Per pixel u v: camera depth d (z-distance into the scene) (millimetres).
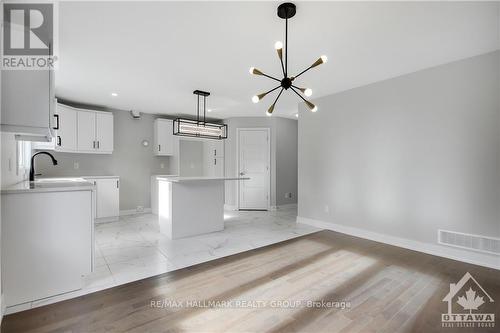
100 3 1986
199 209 4184
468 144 2984
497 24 2281
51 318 1891
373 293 2293
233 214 6043
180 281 2512
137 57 2982
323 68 3328
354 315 1958
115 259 3074
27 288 2082
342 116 4324
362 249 3469
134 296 2219
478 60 2910
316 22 2264
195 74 3551
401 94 3572
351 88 4156
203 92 4379
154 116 6230
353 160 4168
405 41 2607
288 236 4109
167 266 2877
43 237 2150
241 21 2252
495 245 2807
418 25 2309
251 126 6684
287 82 2301
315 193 4801
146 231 4383
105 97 4719
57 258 2213
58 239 2215
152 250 3404
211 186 4340
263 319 1905
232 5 2025
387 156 3727
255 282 2500
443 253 3182
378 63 3158
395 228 3648
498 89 2779
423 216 3361
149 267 2846
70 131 4742
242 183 6703
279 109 5777
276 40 2596
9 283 2008
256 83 3920
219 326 1820
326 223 4590
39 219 2135
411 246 3465
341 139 4348
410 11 2096
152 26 2330
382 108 3785
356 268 2840
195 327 1806
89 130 5023
